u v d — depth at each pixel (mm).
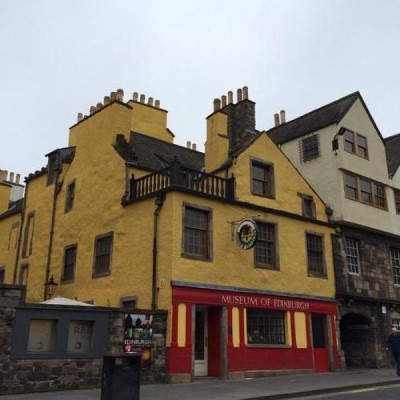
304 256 20359
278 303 18578
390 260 24578
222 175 19375
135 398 9523
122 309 14312
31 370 12305
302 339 19078
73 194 22406
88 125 22703
